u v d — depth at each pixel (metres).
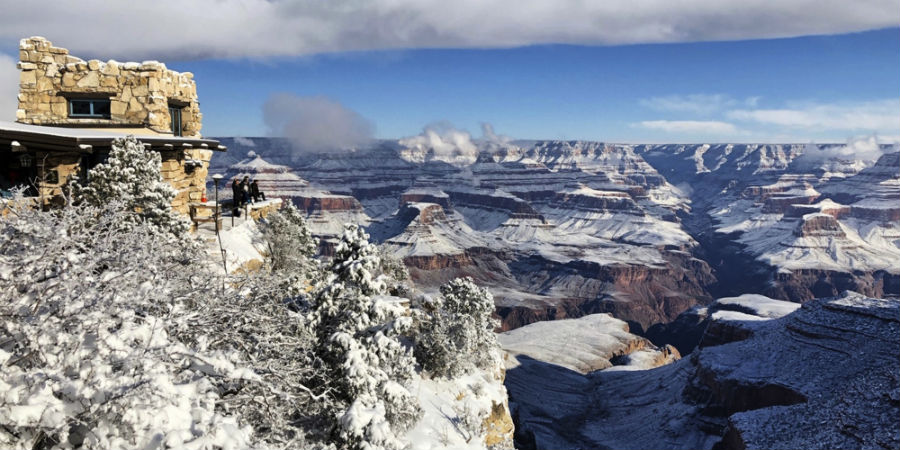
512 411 111.19
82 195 18.25
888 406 75.88
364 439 12.89
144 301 8.92
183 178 29.64
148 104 29.47
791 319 132.25
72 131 24.22
